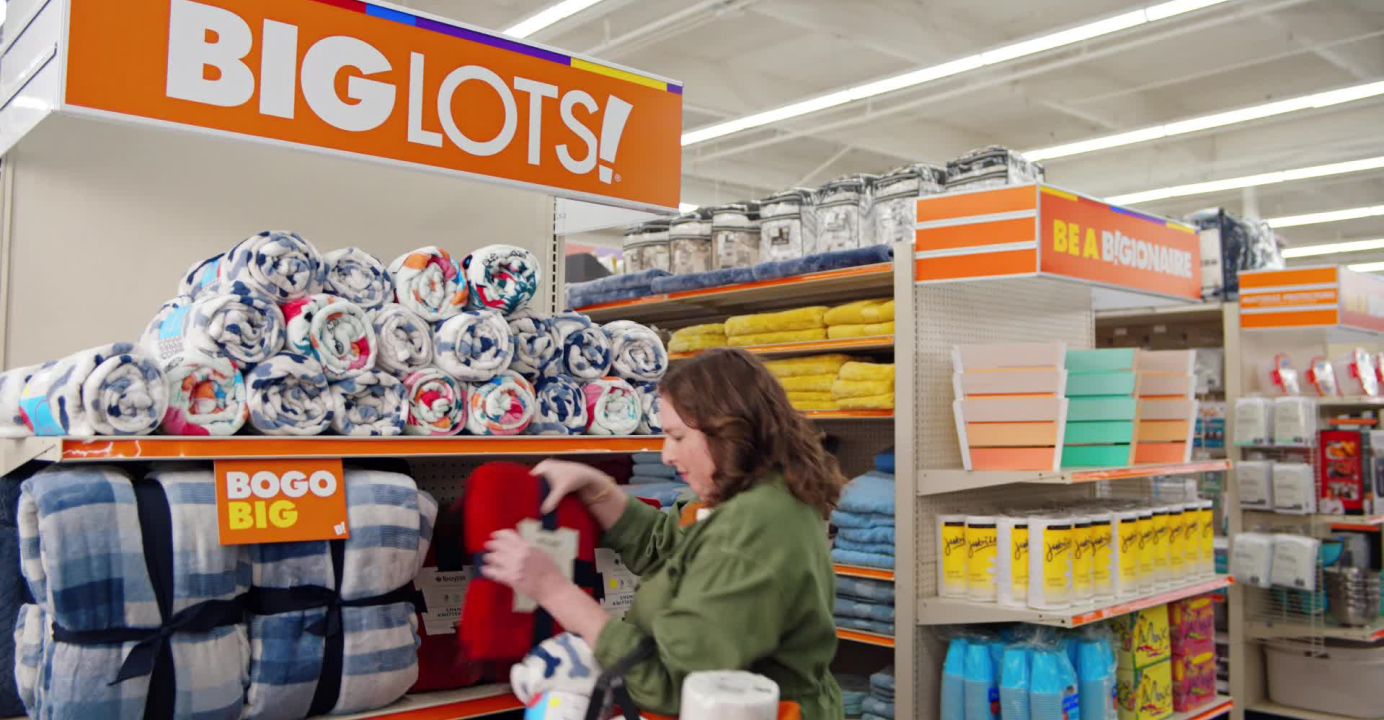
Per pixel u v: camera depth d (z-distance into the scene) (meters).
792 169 14.89
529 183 2.63
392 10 2.40
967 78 10.75
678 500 2.11
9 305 2.47
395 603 2.21
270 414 2.09
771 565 1.50
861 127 12.40
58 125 2.56
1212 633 4.38
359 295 2.35
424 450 2.34
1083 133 13.12
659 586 1.64
